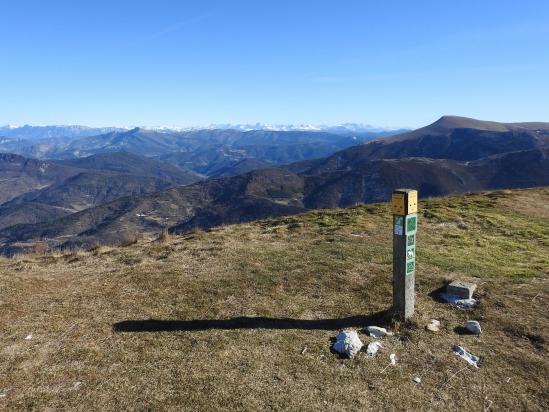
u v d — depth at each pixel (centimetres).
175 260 539
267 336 354
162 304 411
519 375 309
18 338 347
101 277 486
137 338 350
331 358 325
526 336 355
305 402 276
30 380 293
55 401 272
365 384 297
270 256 542
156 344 341
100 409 266
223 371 305
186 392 282
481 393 291
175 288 446
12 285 455
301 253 551
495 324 373
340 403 277
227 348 335
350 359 324
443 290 439
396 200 365
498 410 277
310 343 344
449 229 686
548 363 321
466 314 392
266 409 269
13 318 380
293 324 376
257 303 412
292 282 457
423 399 284
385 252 552
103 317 386
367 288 444
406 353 334
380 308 403
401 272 371
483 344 346
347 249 562
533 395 290
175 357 323
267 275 476
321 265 502
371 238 621
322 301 419
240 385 290
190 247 596
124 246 660
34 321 376
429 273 479
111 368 309
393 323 371
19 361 315
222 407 269
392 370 313
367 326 371
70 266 545
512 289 435
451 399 286
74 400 274
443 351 336
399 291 376
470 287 423
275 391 286
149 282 463
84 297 428
